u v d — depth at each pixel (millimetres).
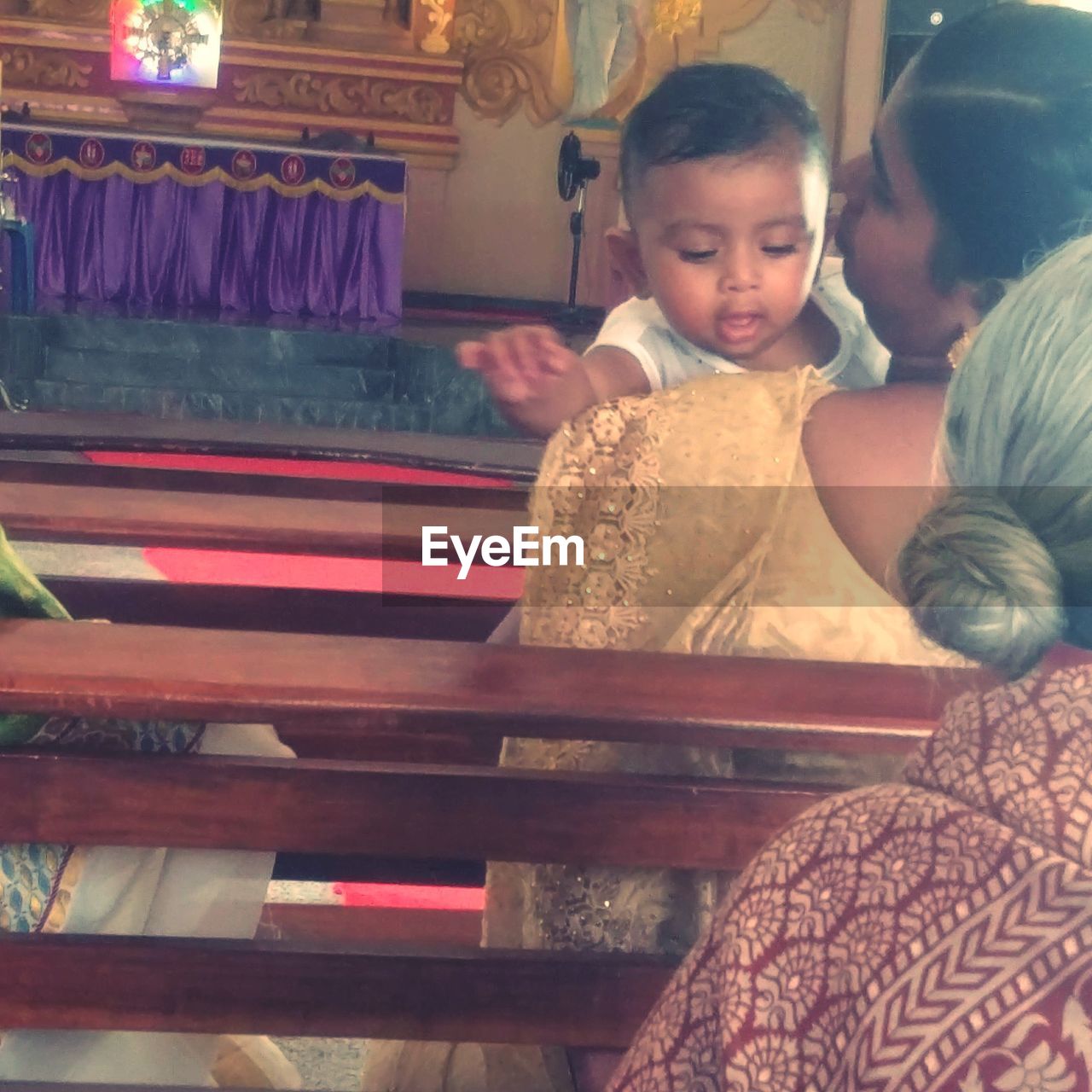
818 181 2756
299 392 6980
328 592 3080
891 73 4656
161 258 7414
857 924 418
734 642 1760
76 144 7258
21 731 1471
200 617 3045
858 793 464
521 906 1648
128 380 6922
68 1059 1474
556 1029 1509
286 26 8164
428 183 8086
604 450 1756
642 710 1493
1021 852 387
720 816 1521
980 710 436
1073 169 2514
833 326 2678
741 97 2770
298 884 2215
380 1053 1677
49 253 7324
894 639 1713
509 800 1513
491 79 8062
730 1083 430
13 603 1713
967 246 2561
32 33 7953
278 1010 1473
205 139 7402
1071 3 2602
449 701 1496
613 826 1519
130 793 1464
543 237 8148
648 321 2947
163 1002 1454
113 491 3375
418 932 2094
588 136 6820
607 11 6523
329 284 7535
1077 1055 350
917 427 2115
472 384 6492
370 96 8062
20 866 1453
